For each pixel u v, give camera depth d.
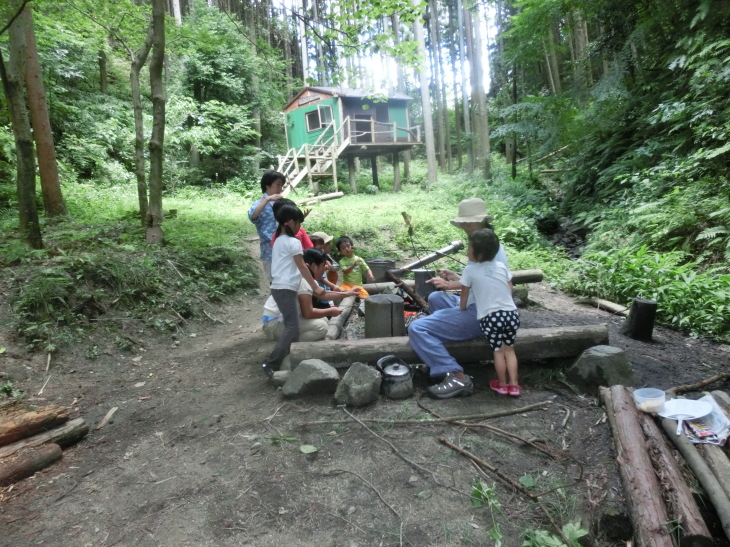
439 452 2.77
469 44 20.91
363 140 19.67
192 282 6.49
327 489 2.49
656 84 11.15
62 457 2.94
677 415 2.77
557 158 18.08
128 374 4.33
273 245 3.81
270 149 21.91
